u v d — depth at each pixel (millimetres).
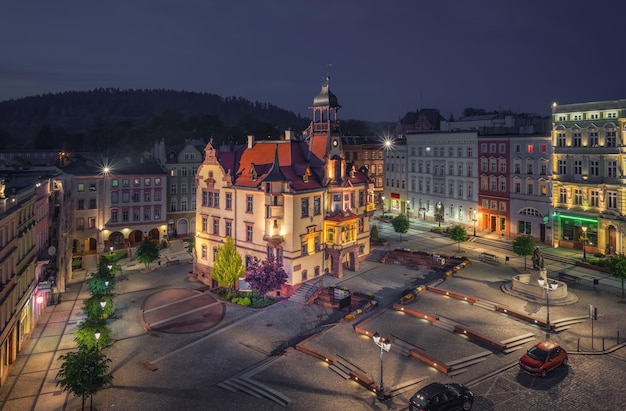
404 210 110375
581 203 70688
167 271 74188
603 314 47438
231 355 43188
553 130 73750
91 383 32438
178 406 34469
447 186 96625
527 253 63719
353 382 37000
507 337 42719
